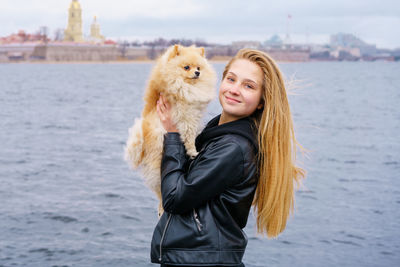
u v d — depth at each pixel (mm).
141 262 6410
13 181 10773
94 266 6242
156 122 3002
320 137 18719
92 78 80062
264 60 2510
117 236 7332
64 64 179125
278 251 6891
